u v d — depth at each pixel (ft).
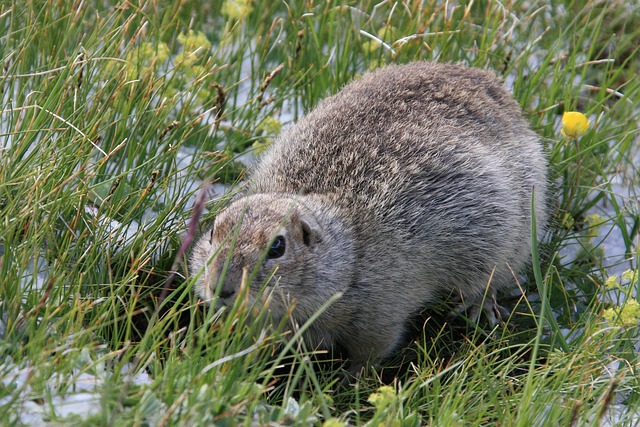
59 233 31.35
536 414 25.77
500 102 37.70
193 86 38.40
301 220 29.89
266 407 24.30
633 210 40.06
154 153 35.58
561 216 39.86
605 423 27.43
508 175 35.45
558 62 42.16
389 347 32.86
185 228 33.86
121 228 31.50
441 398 28.40
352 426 26.58
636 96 44.21
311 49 44.34
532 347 33.24
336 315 31.22
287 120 43.42
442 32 43.57
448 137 34.53
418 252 32.94
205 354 27.40
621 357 30.86
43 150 31.86
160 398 23.06
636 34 46.03
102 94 36.76
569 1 49.01
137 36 38.09
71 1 40.68
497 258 35.04
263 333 25.20
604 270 36.45
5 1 40.04
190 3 46.29
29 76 35.24
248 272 28.02
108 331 28.35
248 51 46.42
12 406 22.29
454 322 35.55
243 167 39.83
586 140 40.68
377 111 35.17
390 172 33.14
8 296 26.86
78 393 23.53
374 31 44.73
